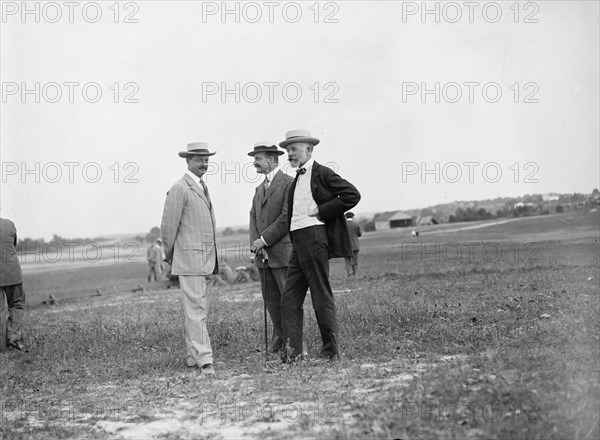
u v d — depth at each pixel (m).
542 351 7.80
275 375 8.85
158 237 33.59
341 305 14.03
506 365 7.41
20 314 13.40
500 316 11.12
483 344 9.33
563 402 6.25
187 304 10.18
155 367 10.35
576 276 14.03
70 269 37.97
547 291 13.03
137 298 24.33
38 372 10.69
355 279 21.52
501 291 13.83
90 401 8.48
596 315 9.72
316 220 9.58
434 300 13.70
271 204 10.63
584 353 7.57
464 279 16.75
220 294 22.53
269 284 10.58
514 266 17.75
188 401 8.16
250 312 15.38
